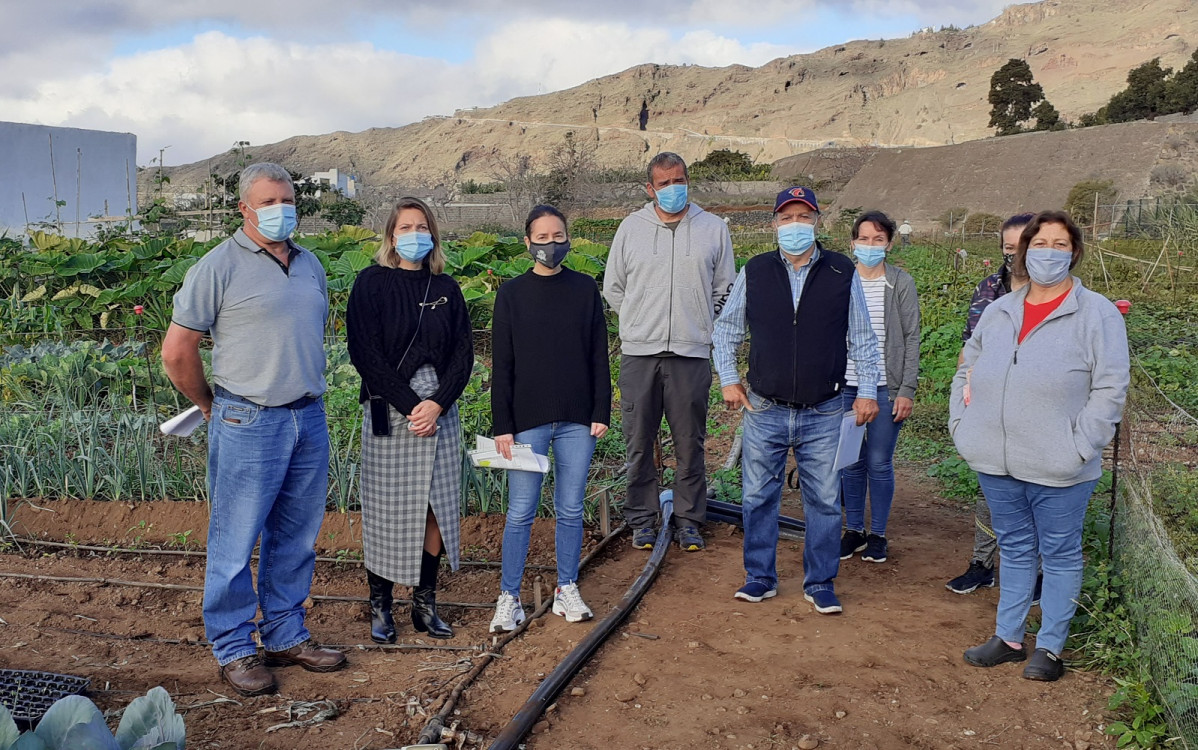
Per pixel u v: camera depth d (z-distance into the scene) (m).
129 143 23.11
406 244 4.16
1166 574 3.68
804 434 4.61
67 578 5.05
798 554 5.64
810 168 74.44
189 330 3.68
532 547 5.62
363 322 4.18
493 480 5.90
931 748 3.39
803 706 3.69
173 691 3.82
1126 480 4.57
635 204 42.94
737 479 6.88
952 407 4.23
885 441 5.34
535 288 4.39
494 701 3.74
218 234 18.61
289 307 3.79
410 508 4.21
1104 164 50.34
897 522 6.21
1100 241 16.75
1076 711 3.62
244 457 3.76
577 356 4.42
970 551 5.59
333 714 3.60
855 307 4.61
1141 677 3.55
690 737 3.48
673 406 5.57
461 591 5.05
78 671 3.98
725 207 54.50
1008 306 3.99
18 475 5.95
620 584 5.12
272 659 4.10
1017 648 4.04
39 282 12.25
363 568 5.34
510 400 4.43
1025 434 3.78
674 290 5.44
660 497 6.18
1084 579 4.34
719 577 5.18
